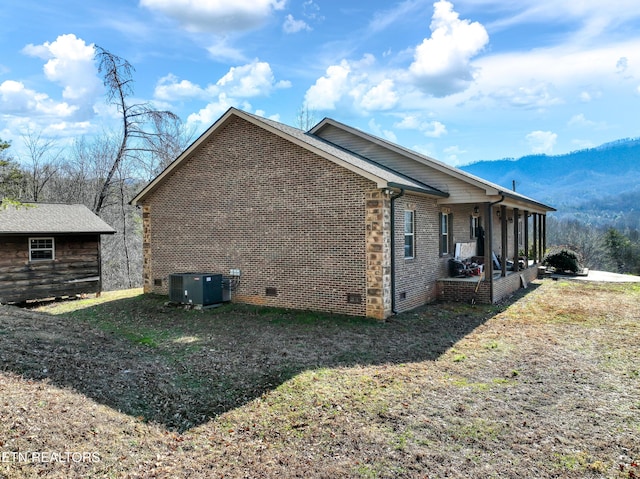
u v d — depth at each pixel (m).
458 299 14.54
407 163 15.25
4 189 24.98
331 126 16.94
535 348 8.90
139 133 26.94
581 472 4.42
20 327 9.33
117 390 6.41
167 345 9.34
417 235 13.59
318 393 6.50
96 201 28.44
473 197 14.15
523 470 4.47
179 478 4.32
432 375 7.30
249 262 13.76
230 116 13.77
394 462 4.64
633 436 5.15
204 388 6.72
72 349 8.20
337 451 4.88
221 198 14.31
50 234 15.73
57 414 5.38
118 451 4.76
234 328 10.83
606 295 15.85
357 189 11.77
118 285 28.75
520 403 6.14
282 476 4.39
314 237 12.52
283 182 13.01
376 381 7.01
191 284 13.56
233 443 5.06
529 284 19.09
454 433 5.27
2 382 6.10
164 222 15.75
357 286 11.86
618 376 7.21
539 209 21.61
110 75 25.64
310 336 9.90
